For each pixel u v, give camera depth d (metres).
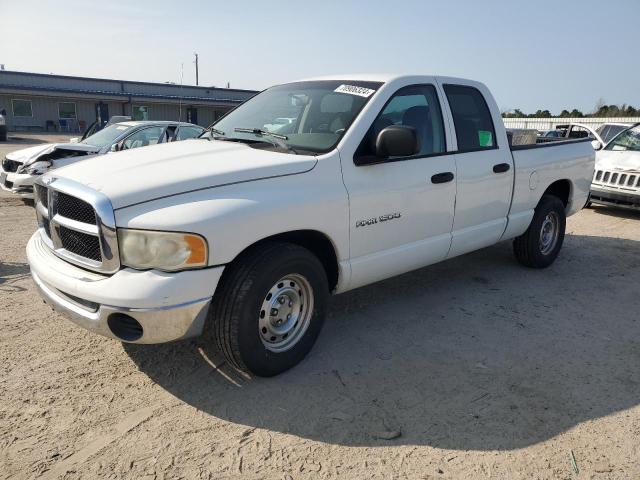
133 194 2.88
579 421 3.05
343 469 2.60
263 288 3.13
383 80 4.07
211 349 3.77
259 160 3.34
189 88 43.25
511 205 5.14
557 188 6.19
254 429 2.89
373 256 3.87
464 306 4.79
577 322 4.50
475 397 3.27
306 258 3.34
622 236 7.89
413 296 5.00
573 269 6.06
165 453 2.67
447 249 4.51
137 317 2.78
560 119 28.59
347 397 3.23
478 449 2.78
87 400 3.10
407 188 3.96
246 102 4.79
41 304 4.47
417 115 4.20
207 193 3.01
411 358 3.75
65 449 2.67
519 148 5.22
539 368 3.66
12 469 2.51
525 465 2.66
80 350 3.70
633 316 4.68
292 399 3.19
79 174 3.21
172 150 3.68
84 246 3.04
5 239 6.63
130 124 9.69
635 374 3.62
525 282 5.52
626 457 2.74
